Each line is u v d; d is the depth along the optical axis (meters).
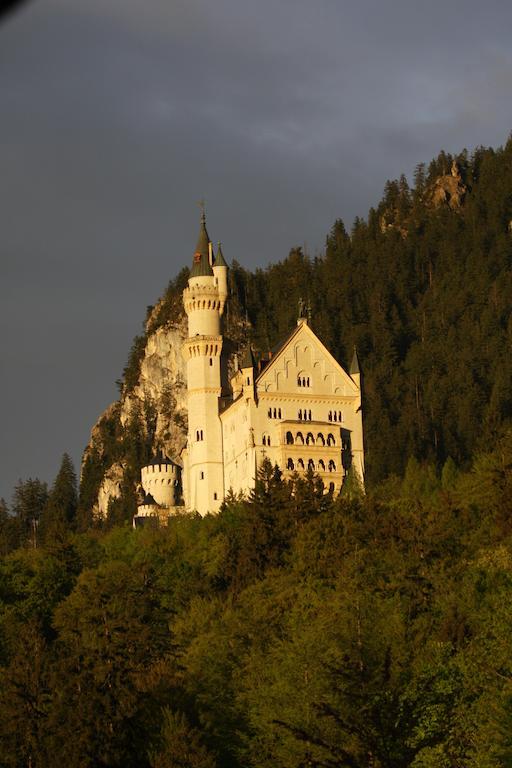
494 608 186.88
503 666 169.25
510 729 154.75
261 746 175.38
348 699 150.75
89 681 186.50
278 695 176.50
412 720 145.75
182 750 168.88
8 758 181.50
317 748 162.50
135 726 179.62
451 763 155.12
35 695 188.25
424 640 188.62
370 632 182.88
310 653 180.38
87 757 175.38
